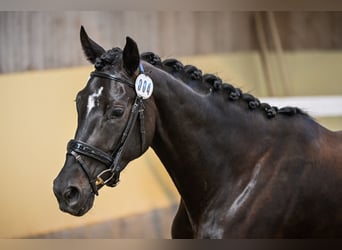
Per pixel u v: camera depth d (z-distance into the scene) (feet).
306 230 14.79
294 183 14.56
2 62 23.21
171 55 23.68
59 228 22.91
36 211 22.84
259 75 24.16
